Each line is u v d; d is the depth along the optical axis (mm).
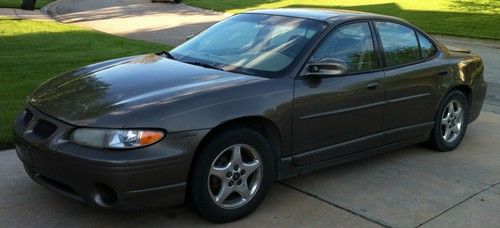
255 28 4930
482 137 6539
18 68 8891
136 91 3885
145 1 28031
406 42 5367
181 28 17141
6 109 6414
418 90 5301
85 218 3961
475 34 17016
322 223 4066
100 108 3652
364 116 4781
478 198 4672
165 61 4695
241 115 3863
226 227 3941
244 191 4023
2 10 19188
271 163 4164
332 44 4621
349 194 4621
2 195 4266
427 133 5605
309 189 4688
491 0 24516
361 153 4922
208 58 4688
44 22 15469
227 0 28625
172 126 3566
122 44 12078
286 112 4160
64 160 3510
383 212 4309
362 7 23578
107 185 3449
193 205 3834
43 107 3918
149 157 3463
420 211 4363
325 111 4438
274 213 4195
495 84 9781
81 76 4406
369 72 4828
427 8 22781
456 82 5746
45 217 3949
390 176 5094
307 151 4438
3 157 5070
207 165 3752
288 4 25844
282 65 4344
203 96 3785
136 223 3918
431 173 5223
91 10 22703
